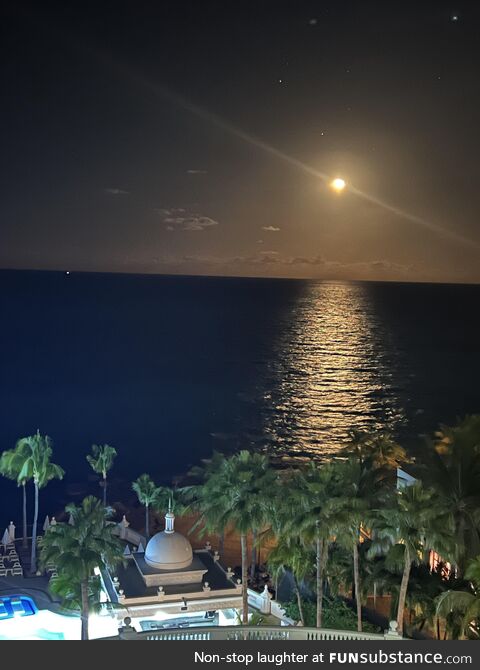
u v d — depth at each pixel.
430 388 183.12
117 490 94.94
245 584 39.53
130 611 42.47
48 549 36.38
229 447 123.44
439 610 28.48
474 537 36.25
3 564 53.50
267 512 38.00
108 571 45.81
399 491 33.34
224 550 65.06
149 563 45.59
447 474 37.94
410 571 35.81
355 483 36.19
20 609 44.81
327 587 42.62
